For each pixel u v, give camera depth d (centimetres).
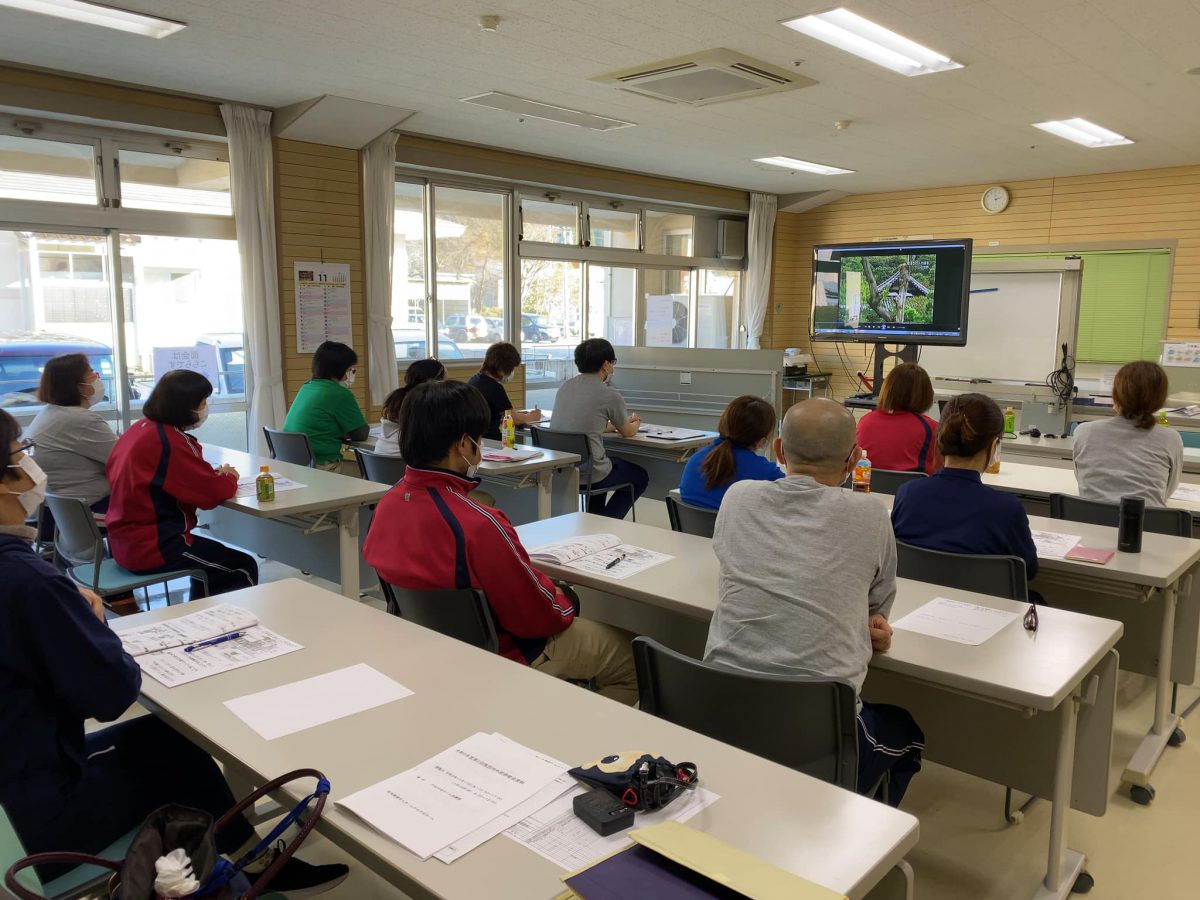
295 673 164
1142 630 297
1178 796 262
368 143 632
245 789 216
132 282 561
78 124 527
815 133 670
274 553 400
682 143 712
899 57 478
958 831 244
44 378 372
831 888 102
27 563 138
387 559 206
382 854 109
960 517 241
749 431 289
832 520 173
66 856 104
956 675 169
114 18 410
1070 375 580
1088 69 493
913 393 364
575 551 249
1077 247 866
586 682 233
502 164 743
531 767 129
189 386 321
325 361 476
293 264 606
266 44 450
